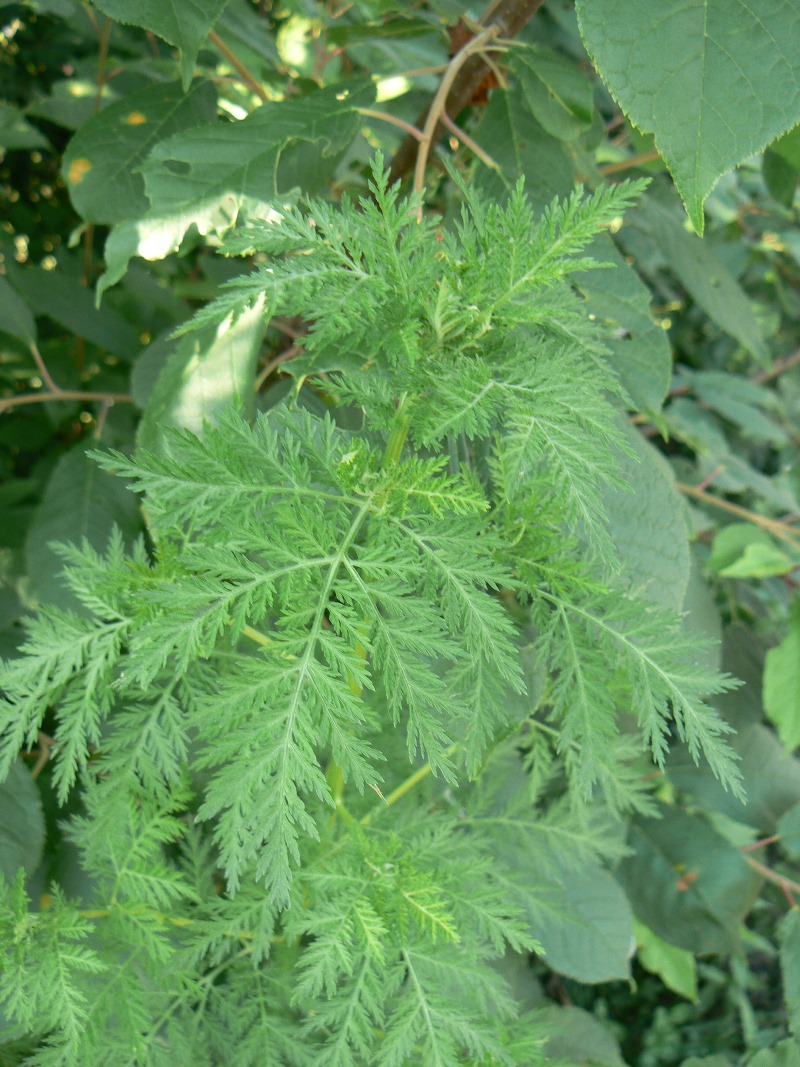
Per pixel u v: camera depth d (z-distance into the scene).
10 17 0.79
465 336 0.24
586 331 0.27
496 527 0.27
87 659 0.29
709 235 0.90
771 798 0.60
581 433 0.22
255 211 0.35
